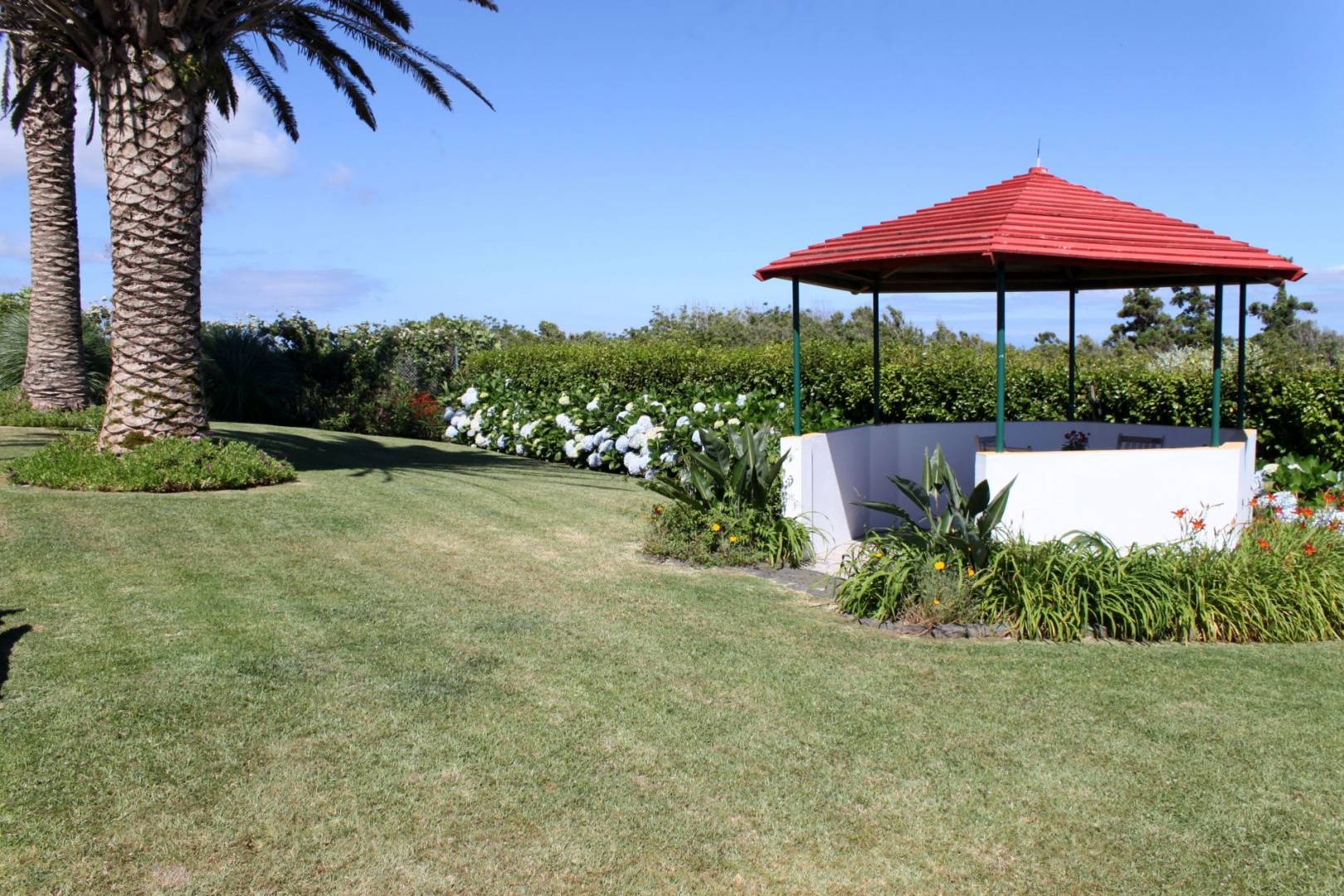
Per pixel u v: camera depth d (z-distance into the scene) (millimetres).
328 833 3641
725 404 12531
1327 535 7242
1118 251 7586
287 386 19234
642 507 10555
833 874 3506
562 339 29516
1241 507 8180
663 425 12812
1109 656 5840
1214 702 5121
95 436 10773
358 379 20125
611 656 5629
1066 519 7594
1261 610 6391
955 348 14422
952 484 6965
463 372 21000
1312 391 10445
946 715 4887
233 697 4766
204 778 3982
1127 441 10492
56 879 3285
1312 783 4230
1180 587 6500
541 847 3607
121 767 4031
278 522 8586
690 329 29172
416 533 8664
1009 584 6434
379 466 12773
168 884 3291
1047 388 12578
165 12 9672
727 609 6715
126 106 9750
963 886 3449
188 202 10180
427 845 3592
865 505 7117
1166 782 4219
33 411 14328
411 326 22531
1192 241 8148
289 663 5254
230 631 5688
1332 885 3482
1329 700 5172
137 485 9391
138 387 10109
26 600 6012
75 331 14984
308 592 6605
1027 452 7578
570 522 9609
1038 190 8742
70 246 14844
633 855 3584
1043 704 5055
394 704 4805
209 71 10102
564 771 4191
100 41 9680
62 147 14625
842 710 4922
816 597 7137
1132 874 3539
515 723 4645
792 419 11328
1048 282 11188
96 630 5566
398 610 6332
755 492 8508
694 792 4047
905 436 10938
